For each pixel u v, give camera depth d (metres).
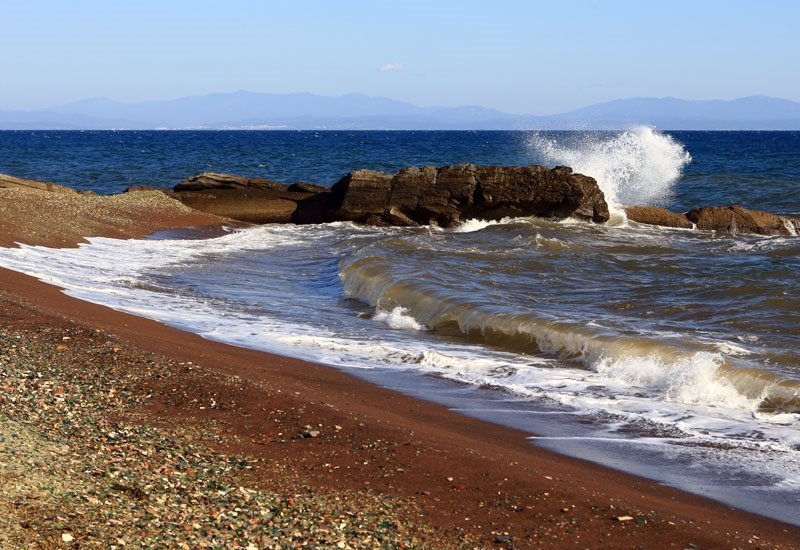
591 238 29.20
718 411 11.31
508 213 33.22
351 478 8.27
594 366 13.63
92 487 6.99
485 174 33.16
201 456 8.46
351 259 23.61
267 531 6.65
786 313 16.88
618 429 10.61
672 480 8.89
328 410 10.41
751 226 32.00
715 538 7.26
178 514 6.73
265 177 60.66
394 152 98.69
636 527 7.42
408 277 19.88
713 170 61.91
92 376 10.95
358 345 15.02
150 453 8.27
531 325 15.30
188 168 69.25
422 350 14.73
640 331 14.91
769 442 10.07
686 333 15.16
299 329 16.39
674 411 11.34
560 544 7.03
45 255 22.89
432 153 94.69
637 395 12.11
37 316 13.82
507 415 11.18
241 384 11.15
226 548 6.19
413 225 33.84
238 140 174.62
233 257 26.14
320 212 35.66
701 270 22.34
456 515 7.52
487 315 16.12
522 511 7.68
